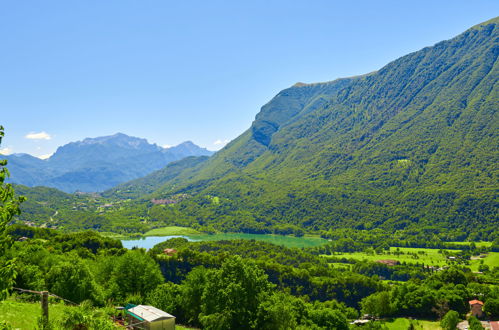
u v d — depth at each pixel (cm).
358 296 16038
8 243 1736
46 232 19675
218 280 6531
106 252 15575
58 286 6284
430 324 12319
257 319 6181
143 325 5072
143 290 8594
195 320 7838
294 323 6612
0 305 3462
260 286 6625
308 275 16650
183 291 8062
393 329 12012
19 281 6228
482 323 11919
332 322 10744
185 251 16438
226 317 6012
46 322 2722
